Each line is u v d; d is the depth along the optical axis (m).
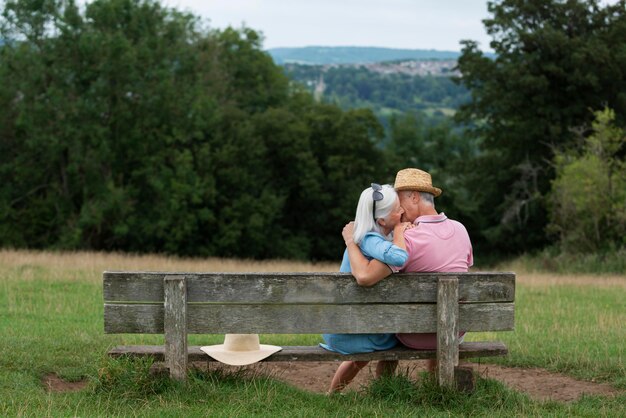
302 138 52.16
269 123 51.62
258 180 50.81
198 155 47.31
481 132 50.53
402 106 157.50
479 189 52.47
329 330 5.93
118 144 46.34
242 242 49.75
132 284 5.86
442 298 5.88
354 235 5.94
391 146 70.06
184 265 24.30
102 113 45.38
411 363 8.09
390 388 6.03
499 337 9.91
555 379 7.65
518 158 49.84
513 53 48.28
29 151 46.44
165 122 47.56
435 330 5.97
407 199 6.30
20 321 10.41
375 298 5.92
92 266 18.91
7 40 45.31
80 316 11.09
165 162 47.88
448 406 5.85
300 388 6.89
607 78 46.62
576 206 36.72
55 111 44.44
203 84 52.56
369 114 54.78
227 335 6.37
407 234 6.08
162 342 8.91
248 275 5.87
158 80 46.38
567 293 16.20
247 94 58.78
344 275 5.91
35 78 43.88
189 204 47.50
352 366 6.63
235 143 49.59
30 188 48.00
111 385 5.98
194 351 6.24
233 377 6.34
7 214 46.34
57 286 14.43
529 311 12.93
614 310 13.46
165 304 5.81
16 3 44.53
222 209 48.47
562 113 47.28
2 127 45.97
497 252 53.44
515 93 46.94
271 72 59.94
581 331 10.47
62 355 7.80
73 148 44.66
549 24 47.38
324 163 53.50
